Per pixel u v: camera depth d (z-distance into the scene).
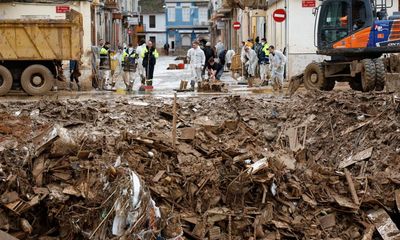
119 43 66.38
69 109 17.77
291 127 17.06
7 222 9.99
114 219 9.44
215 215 11.07
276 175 11.75
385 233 11.19
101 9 46.28
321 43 23.89
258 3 45.62
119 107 18.94
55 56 25.45
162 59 78.31
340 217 11.57
